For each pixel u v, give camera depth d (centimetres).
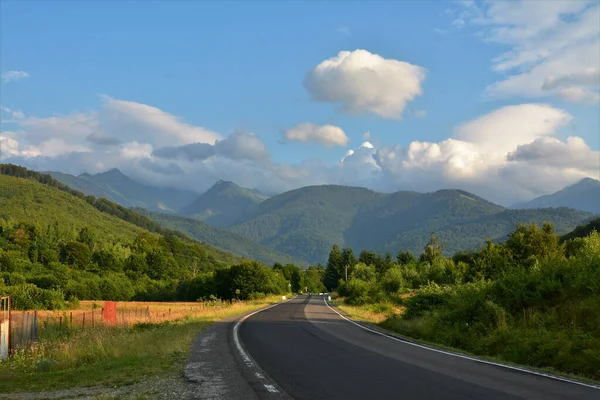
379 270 10894
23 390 973
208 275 9362
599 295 1558
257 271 8306
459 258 6756
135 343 1603
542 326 1547
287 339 1869
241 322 2873
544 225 3566
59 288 8088
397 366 1160
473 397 799
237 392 854
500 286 2008
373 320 3312
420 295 2792
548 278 1806
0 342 1714
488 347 1556
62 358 1477
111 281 9806
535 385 910
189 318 3219
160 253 13550
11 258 9006
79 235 15662
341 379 978
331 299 8731
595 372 1097
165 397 822
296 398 802
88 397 859
